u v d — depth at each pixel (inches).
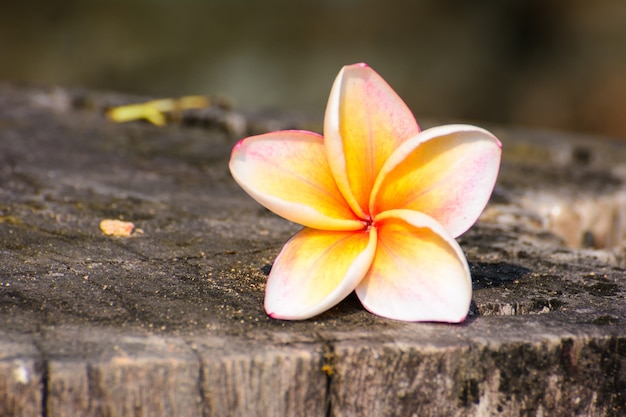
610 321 20.4
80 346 19.3
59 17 86.9
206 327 19.9
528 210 25.9
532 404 19.9
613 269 22.2
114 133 30.6
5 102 34.5
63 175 25.9
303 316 19.9
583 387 20.0
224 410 19.3
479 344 19.7
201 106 35.3
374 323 20.1
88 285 20.9
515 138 34.5
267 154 20.4
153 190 25.4
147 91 86.5
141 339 19.5
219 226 23.6
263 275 21.6
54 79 84.7
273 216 24.4
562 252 23.0
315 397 19.5
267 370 19.3
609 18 87.9
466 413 19.8
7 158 26.7
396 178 20.4
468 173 20.3
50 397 18.8
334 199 20.5
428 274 20.0
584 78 86.7
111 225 23.1
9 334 19.4
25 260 21.7
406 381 19.6
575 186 27.9
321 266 20.2
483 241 23.5
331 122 20.0
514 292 21.2
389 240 20.3
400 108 20.6
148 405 19.1
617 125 83.4
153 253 22.2
